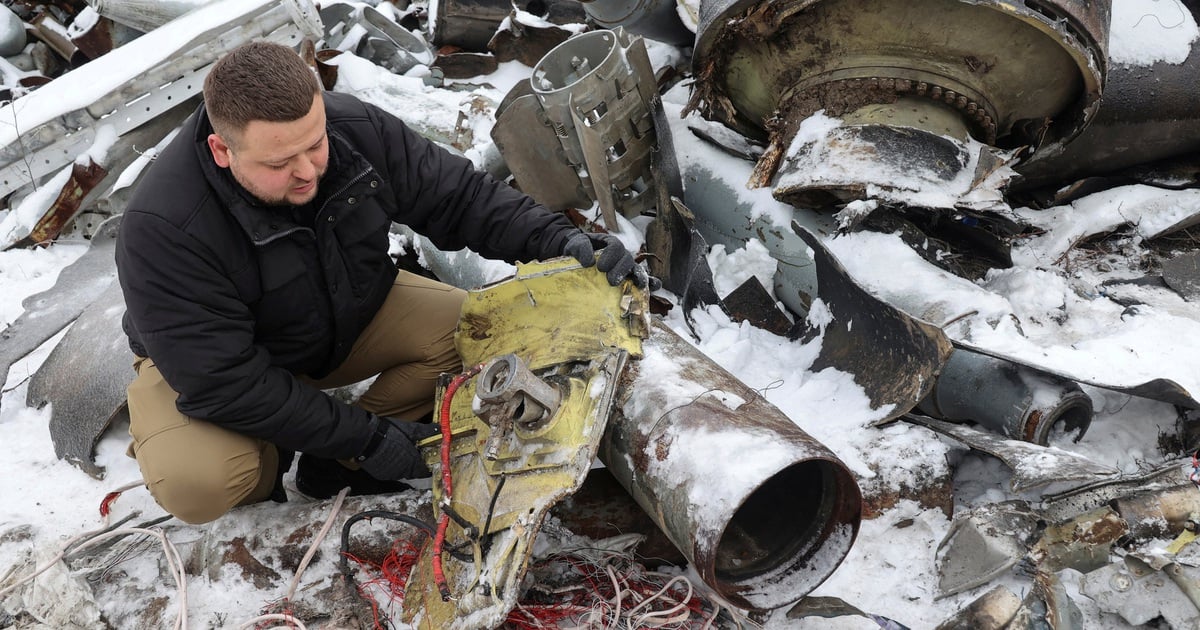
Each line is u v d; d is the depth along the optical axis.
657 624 2.05
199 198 1.97
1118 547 2.16
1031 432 2.41
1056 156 3.47
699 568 1.83
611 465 2.17
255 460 2.30
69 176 3.83
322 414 2.17
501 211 2.34
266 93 1.76
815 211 3.07
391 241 3.56
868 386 2.57
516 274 2.30
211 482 2.21
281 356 2.31
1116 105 3.40
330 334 2.34
